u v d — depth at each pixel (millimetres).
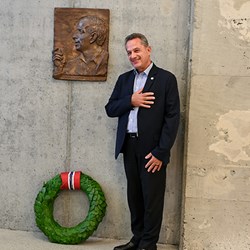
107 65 4297
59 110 4395
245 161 3920
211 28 3902
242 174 3932
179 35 4207
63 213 4453
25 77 4406
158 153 3605
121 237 4395
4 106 4445
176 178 4258
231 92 3908
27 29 4375
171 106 3633
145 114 3658
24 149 4453
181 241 4059
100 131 4371
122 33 4273
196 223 3982
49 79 4387
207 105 3938
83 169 4402
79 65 4309
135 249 3979
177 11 4199
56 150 4426
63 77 4332
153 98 3635
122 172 4363
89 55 4289
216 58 3912
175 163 4246
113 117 3955
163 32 4223
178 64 4211
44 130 4422
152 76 3686
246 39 3873
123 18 4266
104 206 4266
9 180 4492
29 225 4516
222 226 3963
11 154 4473
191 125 3961
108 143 4363
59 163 4430
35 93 4406
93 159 4391
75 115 4383
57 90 4387
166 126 3621
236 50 3889
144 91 3668
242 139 3912
